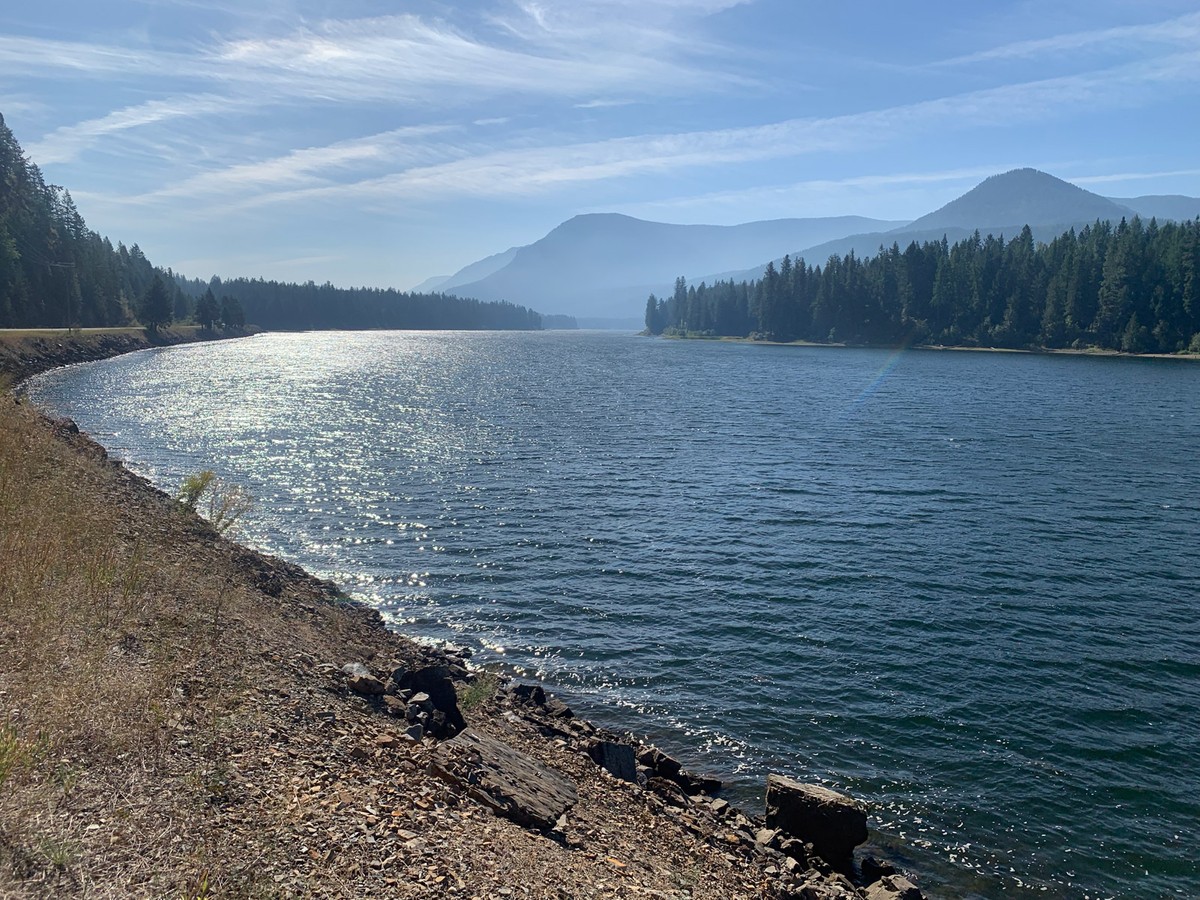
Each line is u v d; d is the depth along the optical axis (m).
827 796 12.20
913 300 181.75
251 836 6.60
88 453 28.16
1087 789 13.95
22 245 116.00
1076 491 35.81
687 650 19.38
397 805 7.95
